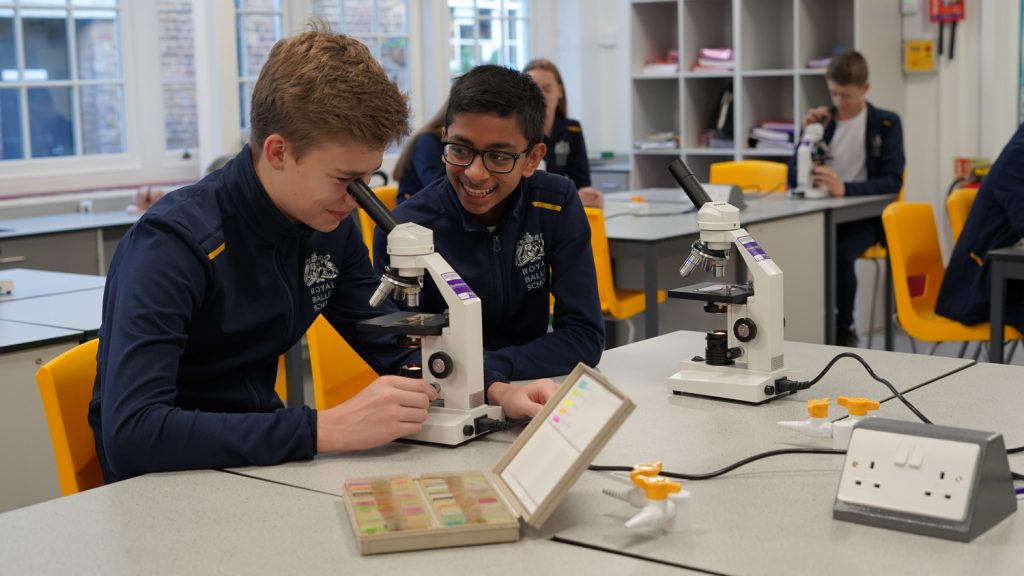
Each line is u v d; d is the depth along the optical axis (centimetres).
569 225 200
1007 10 550
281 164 141
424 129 420
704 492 123
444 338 146
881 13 552
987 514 109
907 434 114
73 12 504
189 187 151
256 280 154
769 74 574
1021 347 500
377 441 137
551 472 114
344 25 580
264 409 161
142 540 112
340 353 216
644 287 394
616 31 690
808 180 466
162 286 140
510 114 177
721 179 525
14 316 270
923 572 100
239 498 124
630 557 105
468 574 102
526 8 683
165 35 538
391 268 144
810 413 144
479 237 197
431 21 616
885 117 492
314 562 105
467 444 144
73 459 155
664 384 173
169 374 137
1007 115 558
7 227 429
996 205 339
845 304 489
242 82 541
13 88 486
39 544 111
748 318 163
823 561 103
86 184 509
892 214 356
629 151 669
